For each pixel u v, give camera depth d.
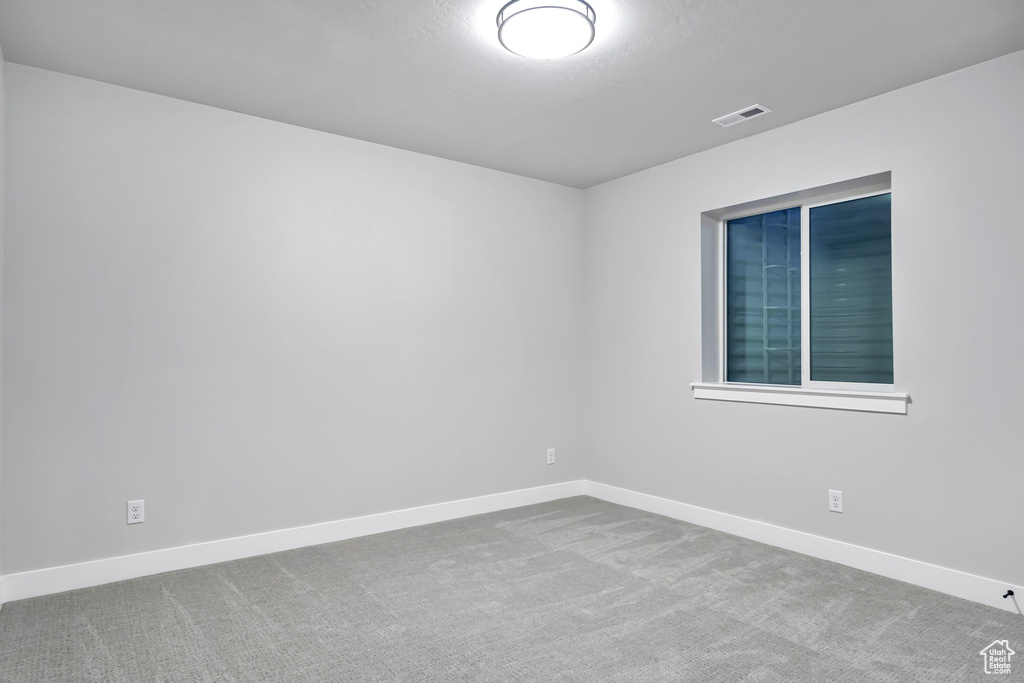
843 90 3.06
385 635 2.41
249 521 3.37
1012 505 2.67
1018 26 2.46
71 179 2.91
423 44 2.59
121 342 3.03
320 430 3.61
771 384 3.90
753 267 4.03
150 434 3.09
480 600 2.76
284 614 2.61
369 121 3.48
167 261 3.15
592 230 4.79
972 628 2.47
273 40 2.57
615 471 4.59
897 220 3.05
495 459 4.36
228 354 3.32
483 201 4.33
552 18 2.23
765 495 3.61
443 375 4.11
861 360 3.42
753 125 3.53
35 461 2.81
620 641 2.36
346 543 3.59
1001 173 2.72
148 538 3.08
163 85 3.03
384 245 3.88
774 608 2.67
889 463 3.06
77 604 2.70
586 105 3.23
